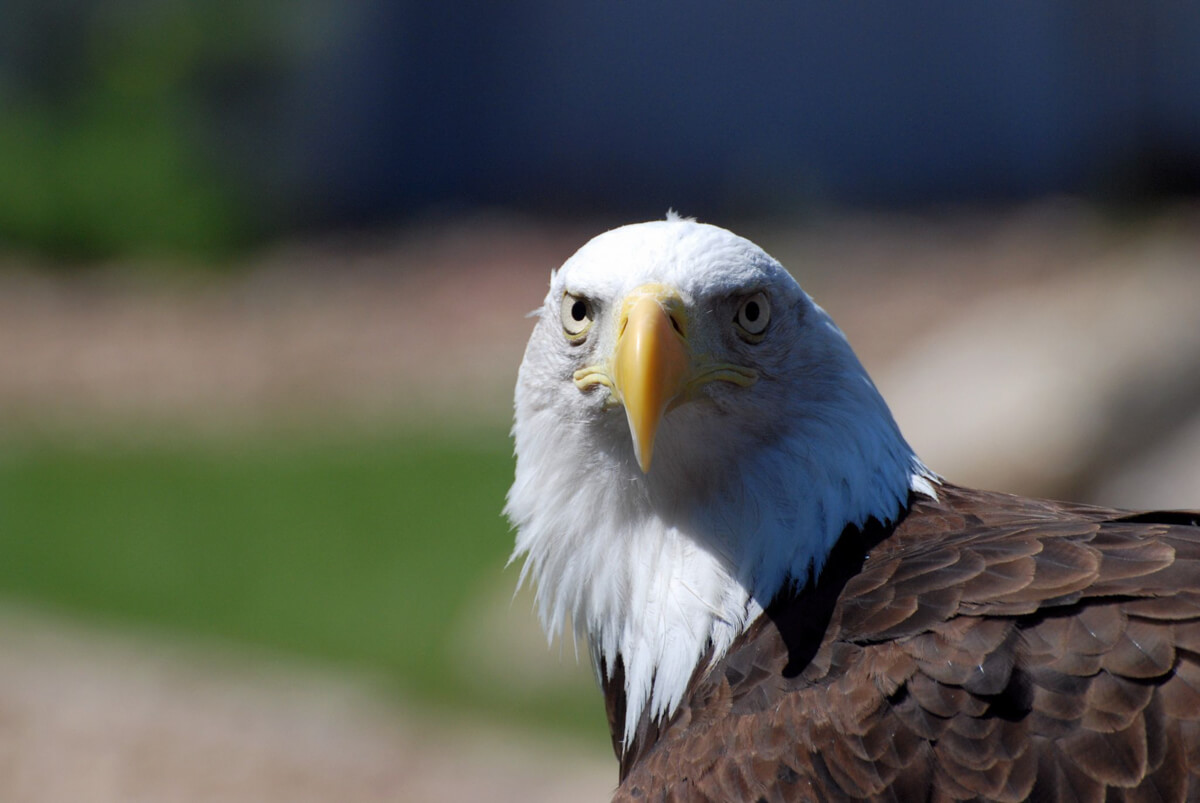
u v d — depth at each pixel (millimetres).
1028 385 12914
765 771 4465
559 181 34844
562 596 5500
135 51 33188
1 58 33062
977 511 5148
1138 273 17625
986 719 4223
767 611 5004
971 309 20328
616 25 34344
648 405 4770
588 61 34594
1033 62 30641
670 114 34125
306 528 16516
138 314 27266
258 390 22609
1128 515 4867
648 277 5039
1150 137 27719
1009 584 4445
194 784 10961
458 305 25828
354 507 17109
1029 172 30938
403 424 20359
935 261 24078
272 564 15469
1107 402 12258
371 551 15555
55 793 10961
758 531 5098
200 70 33406
